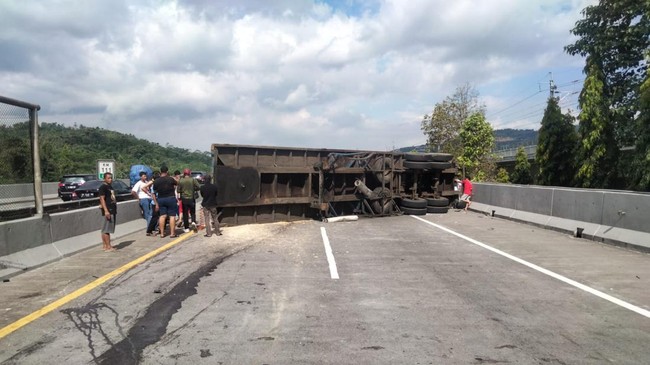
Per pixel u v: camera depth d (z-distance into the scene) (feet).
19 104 27.96
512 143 190.39
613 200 36.86
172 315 18.72
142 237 40.19
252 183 47.32
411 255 31.68
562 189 44.75
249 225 47.62
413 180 62.08
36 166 29.60
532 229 45.24
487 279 24.85
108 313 18.99
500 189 57.21
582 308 19.80
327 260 29.94
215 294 21.80
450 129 113.39
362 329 17.08
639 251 33.04
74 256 31.19
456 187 66.80
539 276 25.54
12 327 17.31
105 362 14.24
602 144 67.26
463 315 18.76
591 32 69.62
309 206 53.26
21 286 23.25
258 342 15.81
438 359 14.44
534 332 16.87
